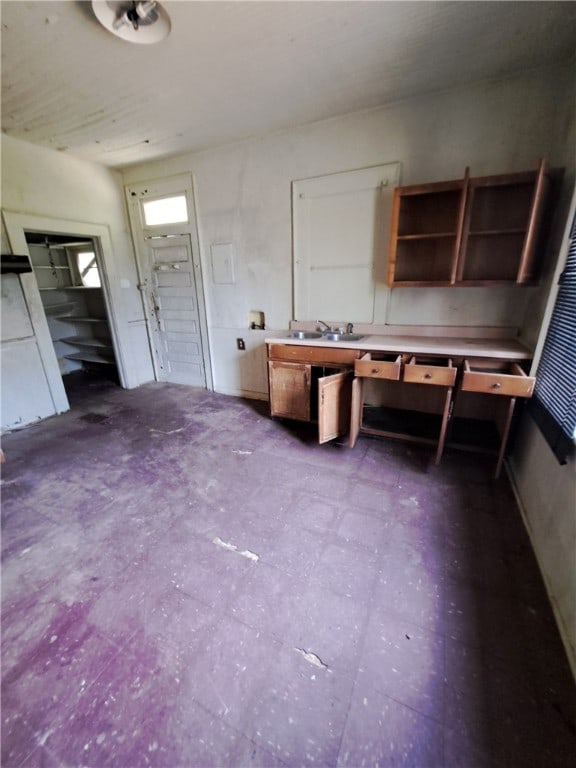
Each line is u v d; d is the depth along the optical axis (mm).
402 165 2561
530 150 2215
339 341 2684
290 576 1544
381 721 1032
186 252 3762
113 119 2609
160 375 4551
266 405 3645
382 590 1465
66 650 1257
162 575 1569
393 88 2270
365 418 2922
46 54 1836
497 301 2520
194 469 2447
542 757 945
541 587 1462
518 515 1896
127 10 1538
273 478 2305
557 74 2045
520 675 1141
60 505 2088
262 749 978
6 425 3141
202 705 1083
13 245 3027
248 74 2066
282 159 2973
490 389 2025
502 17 1626
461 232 2248
